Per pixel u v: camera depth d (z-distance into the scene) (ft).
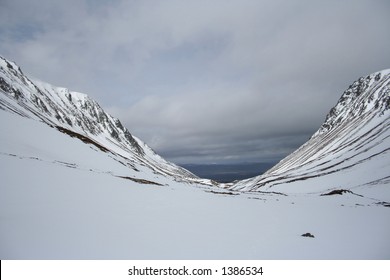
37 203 62.34
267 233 65.31
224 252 50.16
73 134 242.58
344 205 148.05
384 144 431.02
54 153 155.43
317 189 355.36
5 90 508.53
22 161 95.76
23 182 74.84
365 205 158.40
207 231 61.93
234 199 116.16
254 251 52.11
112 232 53.26
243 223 73.41
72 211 61.62
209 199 104.47
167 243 51.62
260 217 84.28
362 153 449.06
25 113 425.69
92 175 104.17
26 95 607.37
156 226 60.90
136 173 198.18
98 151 216.74
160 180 202.18
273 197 175.83
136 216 66.54
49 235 46.26
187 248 50.26
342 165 435.12
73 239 46.68
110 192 86.48
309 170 495.82
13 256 37.78
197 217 73.92
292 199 171.42
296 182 415.64
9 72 654.12
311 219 90.17
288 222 81.41
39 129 182.70
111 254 43.88
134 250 46.62
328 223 86.33
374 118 584.40
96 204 71.05
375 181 314.14
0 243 39.88
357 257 53.31
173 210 78.02
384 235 73.46
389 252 57.67
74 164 148.25
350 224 87.04
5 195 62.95
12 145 129.59
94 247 45.21
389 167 339.57
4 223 46.80
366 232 76.59
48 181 81.41
